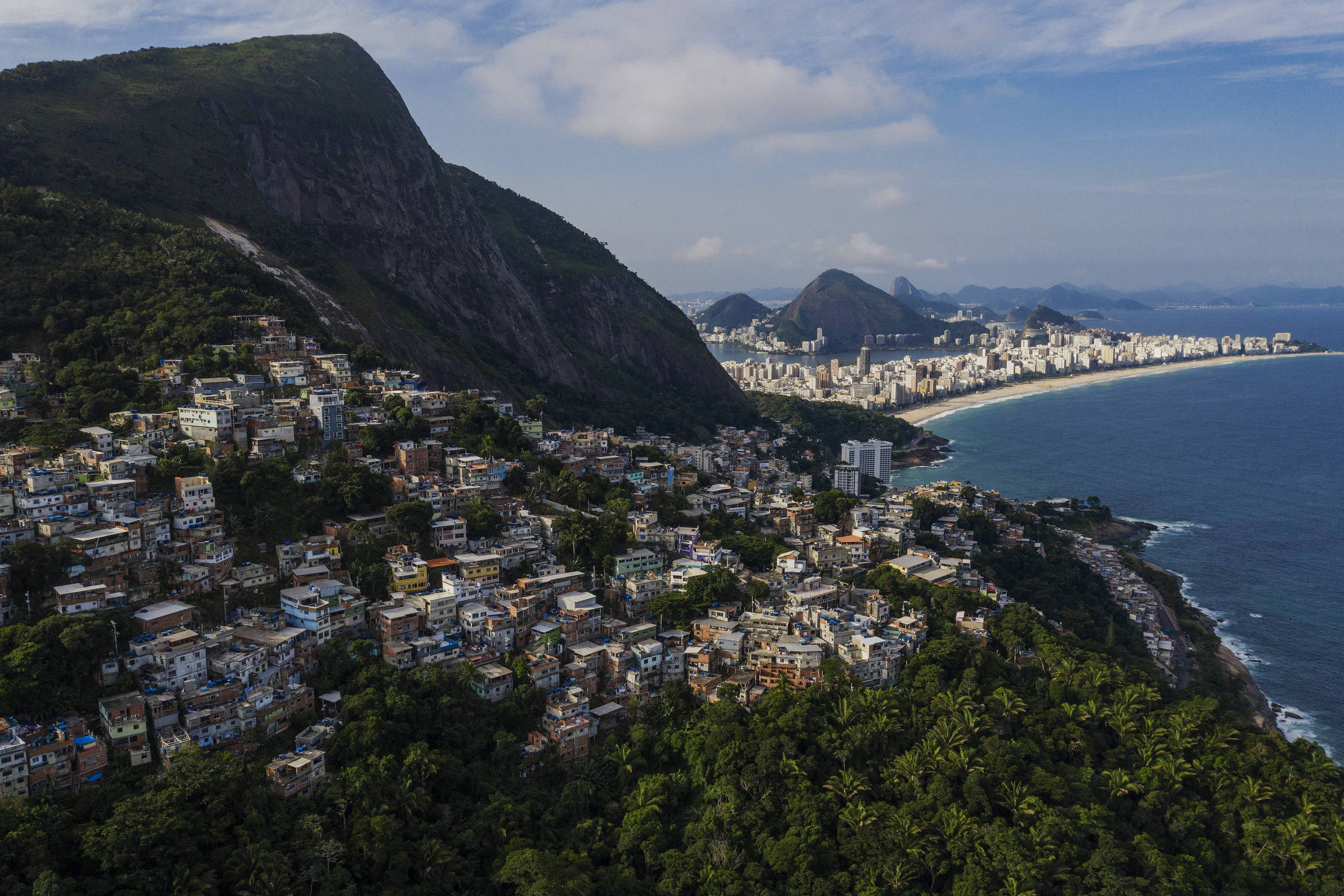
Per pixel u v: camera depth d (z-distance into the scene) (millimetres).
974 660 188750
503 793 147250
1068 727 174125
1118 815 158250
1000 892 133000
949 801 149750
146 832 116500
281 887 117750
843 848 142000
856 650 184500
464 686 165875
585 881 128875
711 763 158000
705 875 136000
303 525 197750
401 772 142000
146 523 174625
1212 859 150125
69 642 140625
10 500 172750
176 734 138125
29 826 114312
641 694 178750
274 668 155500
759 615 199125
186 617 159000
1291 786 165125
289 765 135125
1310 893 145375
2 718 130750
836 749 158125
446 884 127750
